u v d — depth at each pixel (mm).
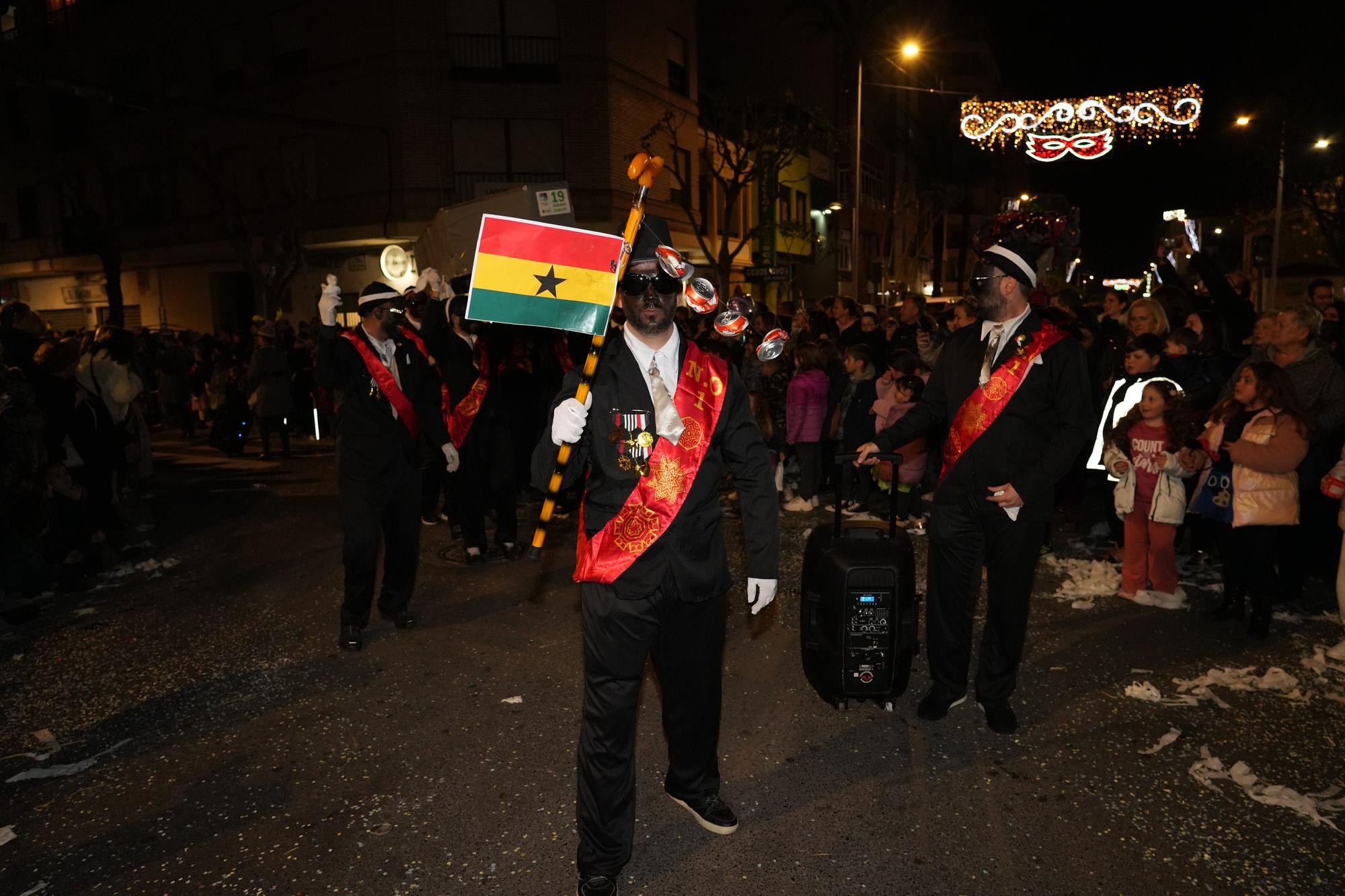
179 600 5594
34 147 27062
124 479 7824
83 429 6105
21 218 28547
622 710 2551
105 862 2846
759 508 2670
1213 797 3088
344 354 4488
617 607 2514
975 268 3555
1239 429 4656
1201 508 4895
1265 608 4504
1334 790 3105
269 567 6297
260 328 11969
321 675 4312
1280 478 4395
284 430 11922
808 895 2621
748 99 24578
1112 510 5871
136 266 25312
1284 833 2867
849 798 3133
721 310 2684
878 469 6914
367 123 19844
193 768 3438
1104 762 3338
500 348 6297
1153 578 5078
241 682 4262
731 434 2668
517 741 3598
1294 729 3551
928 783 3223
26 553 5195
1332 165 22766
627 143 21297
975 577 3633
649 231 2555
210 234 22969
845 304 10133
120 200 25094
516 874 2740
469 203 8570
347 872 2764
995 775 3268
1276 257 24359
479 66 19828
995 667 3588
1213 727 3584
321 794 3227
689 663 2742
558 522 7457
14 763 3527
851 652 3580
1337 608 4961
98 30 24438
